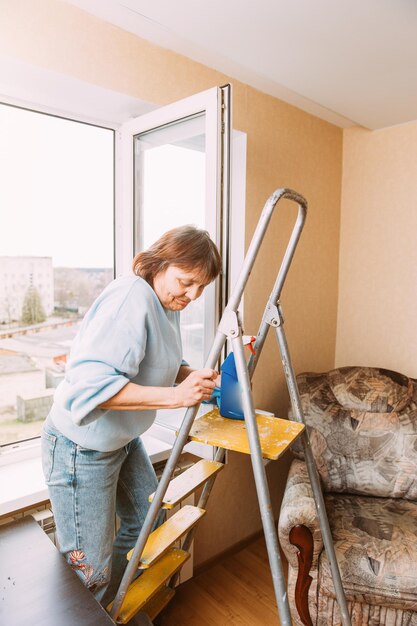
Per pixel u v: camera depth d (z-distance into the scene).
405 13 1.38
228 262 1.42
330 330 2.69
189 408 1.00
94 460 1.15
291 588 1.55
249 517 2.27
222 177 1.41
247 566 2.10
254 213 2.13
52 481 1.18
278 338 1.21
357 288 2.62
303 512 1.49
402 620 1.43
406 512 1.75
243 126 2.03
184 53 1.77
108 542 1.23
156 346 1.11
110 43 1.57
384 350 2.52
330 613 1.48
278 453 0.97
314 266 2.51
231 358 1.18
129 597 1.18
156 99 1.71
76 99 1.65
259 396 2.25
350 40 1.56
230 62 1.83
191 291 1.12
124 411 1.14
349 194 2.62
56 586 1.03
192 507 1.35
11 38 1.35
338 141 2.59
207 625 1.72
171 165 1.67
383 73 1.81
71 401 0.98
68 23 1.46
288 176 2.29
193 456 1.90
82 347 1.01
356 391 2.05
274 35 1.55
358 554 1.49
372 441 1.92
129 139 1.74
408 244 2.38
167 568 1.29
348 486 1.89
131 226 1.80
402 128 2.37
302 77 1.88
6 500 1.34
